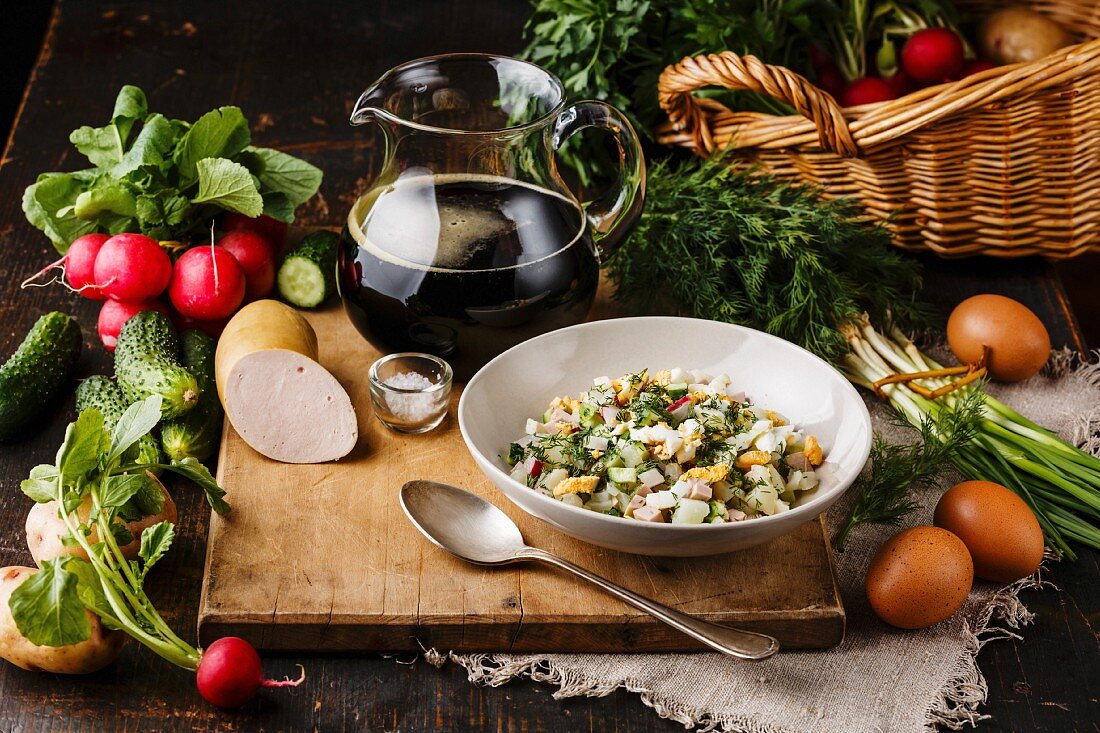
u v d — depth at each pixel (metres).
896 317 1.75
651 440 1.26
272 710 1.15
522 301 1.44
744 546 1.19
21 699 1.15
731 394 1.44
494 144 1.43
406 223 1.43
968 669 1.21
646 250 1.71
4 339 1.69
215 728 1.13
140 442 1.39
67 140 2.23
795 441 1.34
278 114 2.35
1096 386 1.69
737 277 1.76
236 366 1.39
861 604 1.30
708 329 1.48
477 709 1.17
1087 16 2.26
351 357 1.64
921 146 1.79
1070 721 1.17
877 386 1.61
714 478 1.21
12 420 1.49
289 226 1.95
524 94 1.52
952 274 1.94
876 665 1.21
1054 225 1.86
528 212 1.45
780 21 2.18
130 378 1.42
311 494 1.38
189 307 1.62
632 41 2.09
